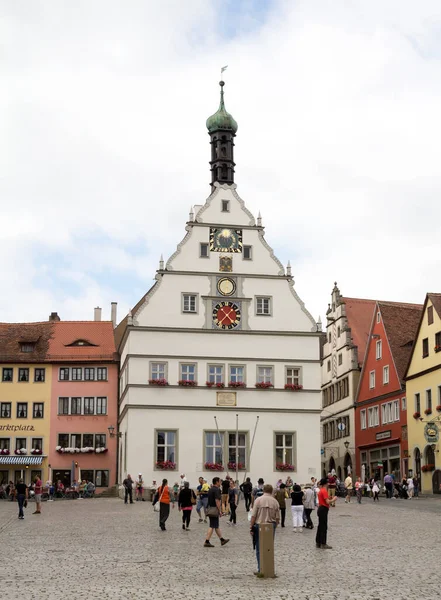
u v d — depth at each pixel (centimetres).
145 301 6669
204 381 6631
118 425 7556
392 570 2141
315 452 6669
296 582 1947
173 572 2139
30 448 7606
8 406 7700
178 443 6494
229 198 6944
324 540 2686
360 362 8581
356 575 2053
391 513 4378
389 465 7650
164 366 6606
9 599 1708
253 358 6725
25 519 4159
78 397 7681
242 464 6556
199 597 1736
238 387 6656
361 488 5438
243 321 6775
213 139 7325
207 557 2483
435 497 6381
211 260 6812
